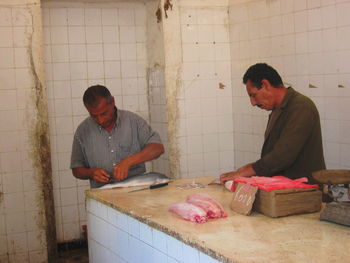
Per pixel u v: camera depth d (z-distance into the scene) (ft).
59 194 17.47
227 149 18.10
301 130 9.65
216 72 17.71
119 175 10.88
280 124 10.19
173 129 17.29
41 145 15.58
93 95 10.83
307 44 14.42
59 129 17.37
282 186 7.85
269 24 15.81
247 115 17.31
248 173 9.79
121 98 18.16
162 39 17.06
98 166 11.84
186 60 17.29
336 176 7.54
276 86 10.11
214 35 17.57
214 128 17.85
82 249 17.66
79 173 11.68
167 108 17.15
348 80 13.19
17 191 15.52
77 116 17.57
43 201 15.78
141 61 18.31
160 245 7.83
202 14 17.35
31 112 15.42
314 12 14.06
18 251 15.70
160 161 18.08
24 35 15.20
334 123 13.73
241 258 5.98
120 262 9.44
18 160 15.44
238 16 17.20
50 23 17.11
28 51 15.25
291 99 10.06
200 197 8.35
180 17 17.11
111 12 17.81
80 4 17.39
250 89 10.30
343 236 6.70
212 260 6.42
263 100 10.22
